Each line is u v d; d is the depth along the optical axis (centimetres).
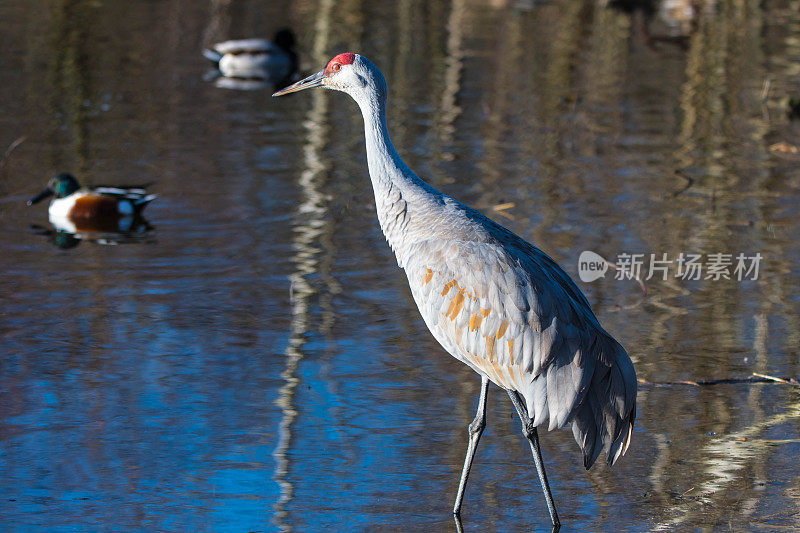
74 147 2059
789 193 1817
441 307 912
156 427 1079
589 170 1933
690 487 971
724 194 1809
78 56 2789
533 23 3341
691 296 1412
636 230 1634
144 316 1352
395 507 941
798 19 3375
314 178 1898
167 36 3116
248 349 1261
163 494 960
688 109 2362
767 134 2183
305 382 1179
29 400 1132
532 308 871
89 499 952
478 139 2120
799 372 1193
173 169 1941
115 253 1581
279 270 1506
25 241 1641
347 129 2222
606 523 912
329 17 3403
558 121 2259
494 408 1141
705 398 1139
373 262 1538
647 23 3347
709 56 2880
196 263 1533
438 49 2956
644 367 1211
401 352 1261
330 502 948
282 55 2811
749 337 1286
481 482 988
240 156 2020
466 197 1766
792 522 907
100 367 1211
